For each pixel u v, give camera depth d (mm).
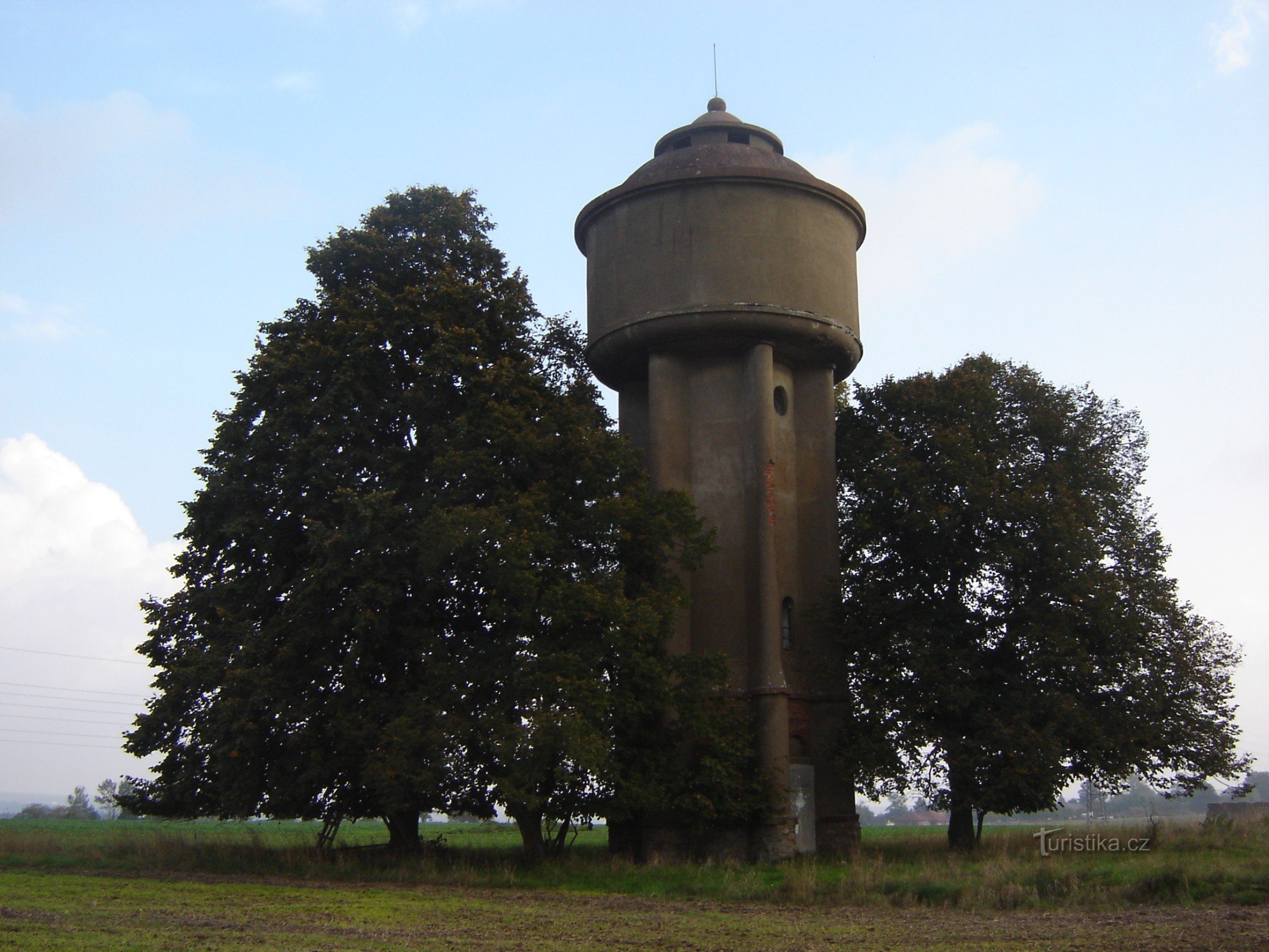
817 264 34094
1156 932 17391
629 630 27938
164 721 29141
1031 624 31297
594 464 30297
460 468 29359
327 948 15695
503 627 29234
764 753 30531
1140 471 35594
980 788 30344
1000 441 33781
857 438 36469
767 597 31672
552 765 27031
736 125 36812
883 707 31000
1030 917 19609
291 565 30906
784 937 17672
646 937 17672
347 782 29641
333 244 32219
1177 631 32531
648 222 34156
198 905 20969
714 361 34312
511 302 32312
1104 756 31172
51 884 24594
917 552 33562
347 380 29938
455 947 16266
